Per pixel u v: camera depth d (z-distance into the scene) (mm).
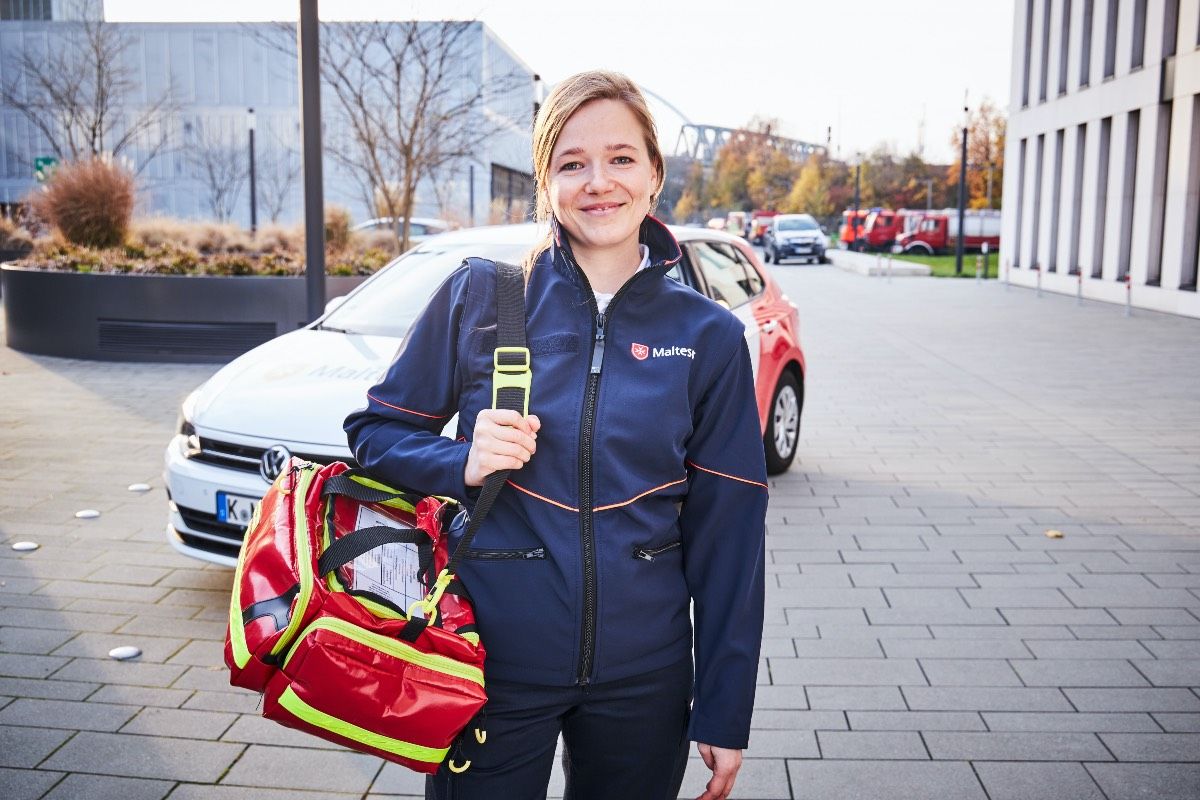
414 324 1824
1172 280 18828
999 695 3701
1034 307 20344
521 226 6223
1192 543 5387
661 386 1703
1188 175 18250
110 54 33500
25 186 47594
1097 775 3170
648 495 1709
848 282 29453
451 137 19141
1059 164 25688
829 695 3713
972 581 4859
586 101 1725
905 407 9367
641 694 1767
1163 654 4039
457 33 17484
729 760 1801
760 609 1845
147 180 44188
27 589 4637
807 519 5863
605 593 1680
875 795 3076
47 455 7109
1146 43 20000
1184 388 10250
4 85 36344
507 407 1658
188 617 4352
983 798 3057
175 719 3488
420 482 1702
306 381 4559
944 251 46219
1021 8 28344
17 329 11938
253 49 49000
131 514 5773
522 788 1786
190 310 11242
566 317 1725
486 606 1701
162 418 8391
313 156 7535
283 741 3361
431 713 1548
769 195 80875
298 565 1570
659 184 1826
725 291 6215
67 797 3012
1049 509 6039
